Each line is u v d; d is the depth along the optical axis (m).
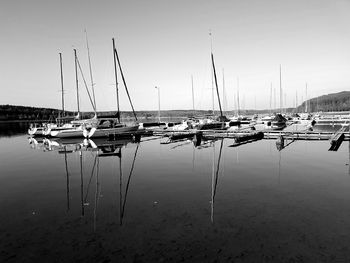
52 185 14.42
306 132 34.34
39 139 43.62
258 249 7.19
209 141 34.03
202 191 12.52
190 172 16.78
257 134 34.94
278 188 12.62
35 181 15.39
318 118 70.44
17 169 19.02
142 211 10.12
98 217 9.62
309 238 7.70
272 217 9.19
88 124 39.47
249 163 19.03
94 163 20.83
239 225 8.63
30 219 9.56
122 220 9.30
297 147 26.64
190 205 10.62
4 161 22.53
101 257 6.98
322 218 9.04
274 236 7.86
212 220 9.07
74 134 39.16
